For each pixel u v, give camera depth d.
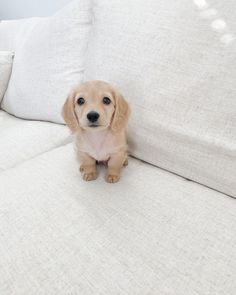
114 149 0.82
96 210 0.69
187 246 0.58
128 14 0.88
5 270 0.55
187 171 0.78
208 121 0.70
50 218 0.67
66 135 1.10
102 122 0.76
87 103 0.78
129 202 0.71
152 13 0.83
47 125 1.16
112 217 0.66
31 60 1.22
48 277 0.53
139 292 0.49
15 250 0.59
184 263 0.54
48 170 0.86
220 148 0.67
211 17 0.71
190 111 0.73
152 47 0.80
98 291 0.50
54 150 0.99
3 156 0.96
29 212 0.69
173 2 0.79
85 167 0.84
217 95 0.68
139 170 0.85
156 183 0.77
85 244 0.59
